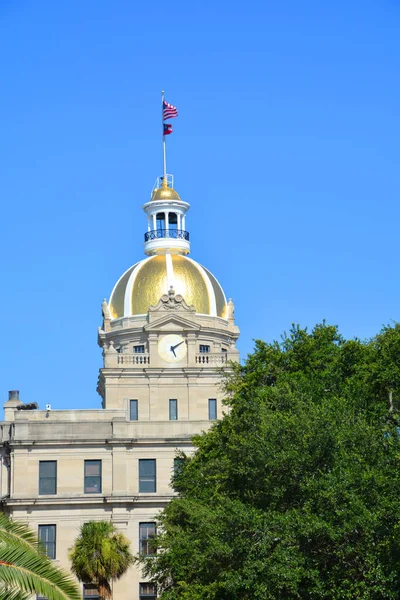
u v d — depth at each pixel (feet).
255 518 226.58
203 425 402.31
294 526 222.69
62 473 392.88
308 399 260.21
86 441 394.93
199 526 246.68
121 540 328.49
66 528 387.14
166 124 540.11
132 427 399.65
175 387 464.65
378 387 293.43
